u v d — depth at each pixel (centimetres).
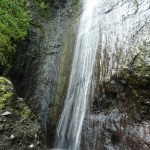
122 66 643
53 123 745
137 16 715
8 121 525
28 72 789
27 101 767
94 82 697
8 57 727
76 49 812
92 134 641
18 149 500
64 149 693
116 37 718
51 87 795
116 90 640
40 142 537
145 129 568
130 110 605
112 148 595
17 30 805
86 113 678
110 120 627
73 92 746
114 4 810
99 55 727
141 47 632
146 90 587
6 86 586
